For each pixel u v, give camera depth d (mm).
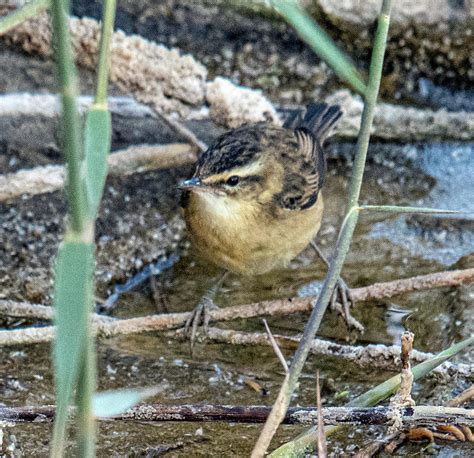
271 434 6980
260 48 15305
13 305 10383
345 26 14766
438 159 13828
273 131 11375
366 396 8367
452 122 13766
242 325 11008
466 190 13266
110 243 12164
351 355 9516
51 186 11930
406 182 13445
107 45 5395
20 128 13547
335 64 6410
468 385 9516
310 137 11836
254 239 10867
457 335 10562
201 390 9977
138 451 8891
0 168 12977
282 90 14664
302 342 6961
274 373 10250
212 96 12508
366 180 13508
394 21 14391
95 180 5395
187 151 12922
